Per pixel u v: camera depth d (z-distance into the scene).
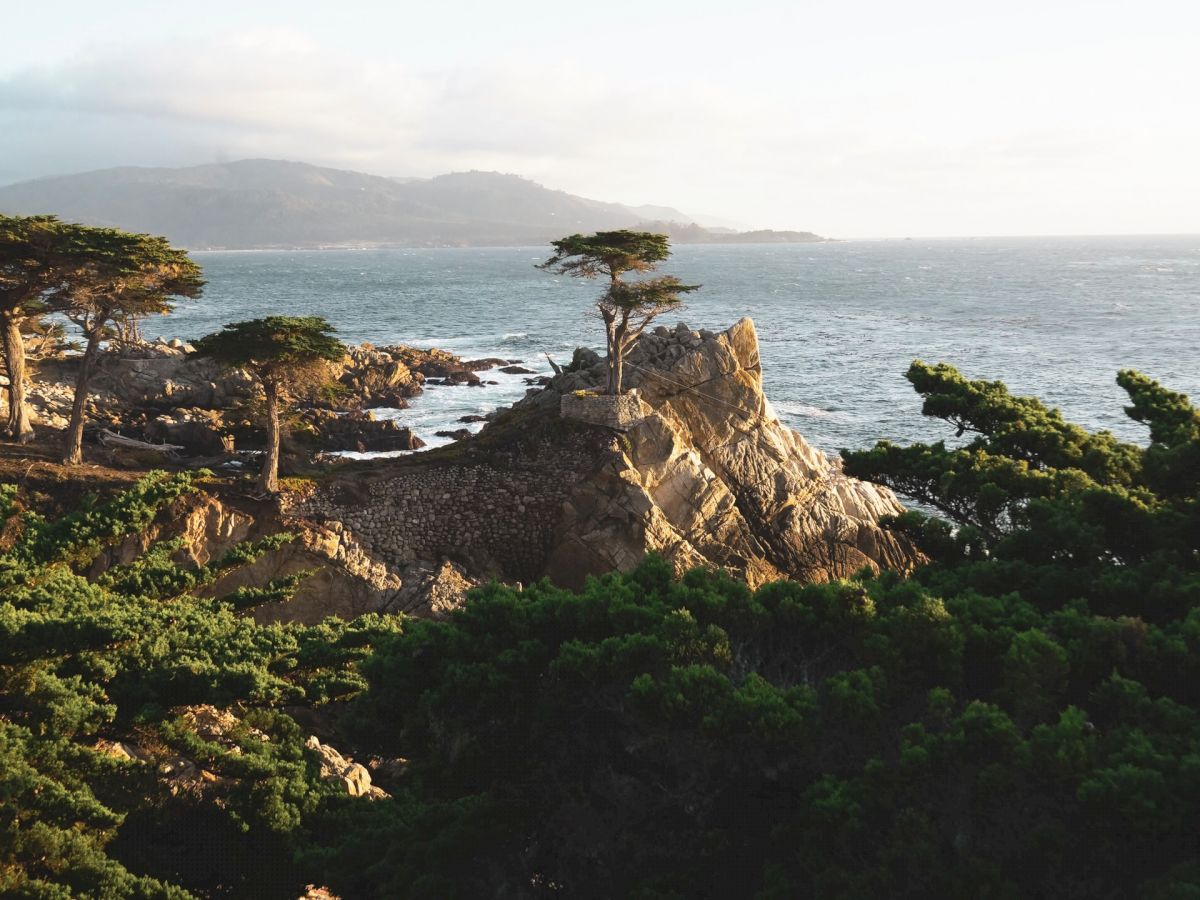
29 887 14.33
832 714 14.66
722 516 48.50
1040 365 112.44
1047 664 15.32
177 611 21.36
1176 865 11.66
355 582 42.97
